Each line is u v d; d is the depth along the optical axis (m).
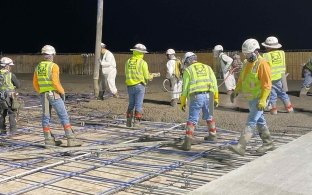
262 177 5.65
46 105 8.30
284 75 10.48
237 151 7.03
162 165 7.18
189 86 7.89
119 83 18.59
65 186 6.32
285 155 6.59
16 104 9.55
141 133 9.56
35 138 9.38
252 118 7.02
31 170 6.98
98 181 6.48
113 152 8.01
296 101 12.49
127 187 6.11
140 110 9.86
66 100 14.01
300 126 9.45
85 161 7.54
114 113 11.88
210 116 8.40
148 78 9.79
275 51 10.43
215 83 8.02
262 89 6.82
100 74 13.97
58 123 10.91
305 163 6.19
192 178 6.43
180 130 9.66
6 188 6.30
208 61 19.00
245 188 5.30
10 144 8.81
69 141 8.33
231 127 9.73
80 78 20.94
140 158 7.65
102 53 13.83
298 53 17.66
